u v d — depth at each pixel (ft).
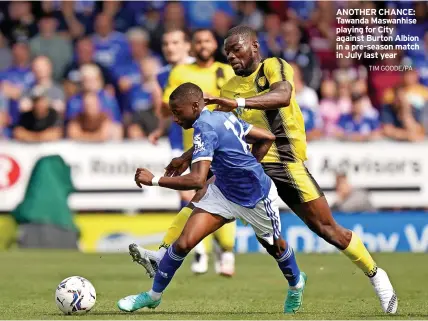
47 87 153.17
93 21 166.61
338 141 141.08
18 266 113.09
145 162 139.95
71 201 139.64
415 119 152.76
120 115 153.79
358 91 154.20
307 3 167.84
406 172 141.69
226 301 78.69
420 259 123.24
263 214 62.28
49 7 166.30
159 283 63.16
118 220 139.33
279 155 67.31
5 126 153.17
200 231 61.98
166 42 111.55
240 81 68.49
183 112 60.59
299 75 150.51
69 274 104.32
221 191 62.34
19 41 163.84
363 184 141.38
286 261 65.51
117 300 78.18
